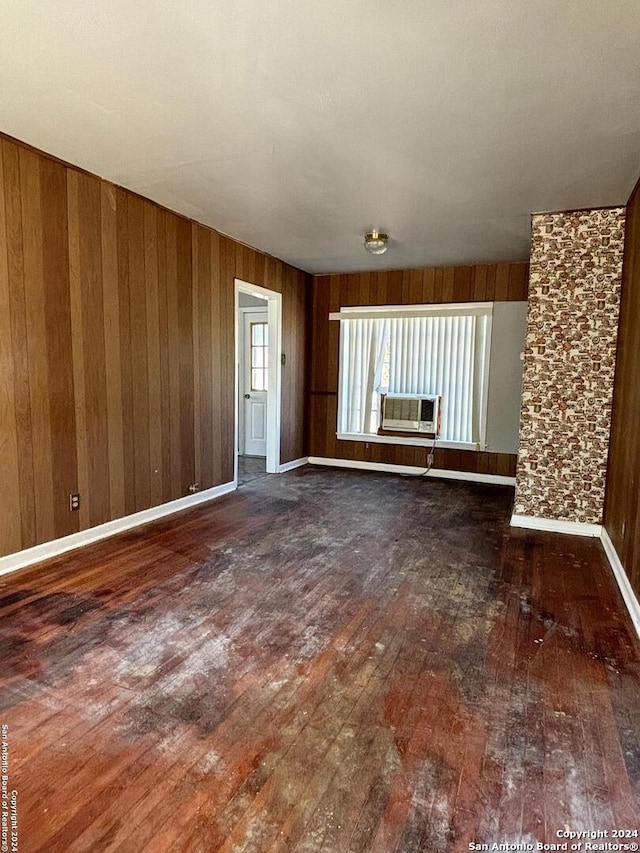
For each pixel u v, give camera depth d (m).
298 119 2.46
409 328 5.89
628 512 2.84
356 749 1.62
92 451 3.41
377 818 1.38
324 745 1.64
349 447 6.36
